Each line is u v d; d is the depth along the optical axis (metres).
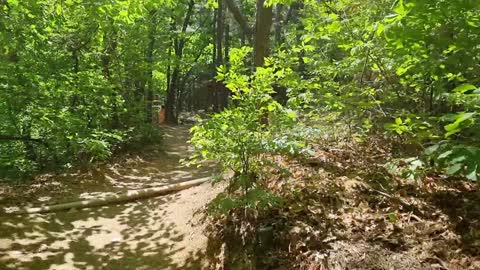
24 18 6.32
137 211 6.65
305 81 5.03
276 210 4.30
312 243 3.66
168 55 14.41
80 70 9.05
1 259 4.66
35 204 6.75
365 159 5.23
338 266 3.28
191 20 23.61
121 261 4.77
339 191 4.45
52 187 7.74
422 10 2.78
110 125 11.02
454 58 3.05
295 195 4.47
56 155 9.10
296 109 5.29
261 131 4.40
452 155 2.40
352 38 4.93
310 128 5.20
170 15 14.74
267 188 4.73
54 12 6.56
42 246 5.14
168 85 23.08
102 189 7.97
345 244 3.53
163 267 4.51
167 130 18.73
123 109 11.02
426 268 3.05
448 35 3.02
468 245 3.23
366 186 4.47
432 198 4.05
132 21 6.15
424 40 2.97
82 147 7.98
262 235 3.89
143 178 9.02
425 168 3.57
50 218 6.16
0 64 6.88
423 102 4.86
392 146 5.39
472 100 2.91
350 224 3.85
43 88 7.57
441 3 2.76
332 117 5.56
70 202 6.85
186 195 7.11
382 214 3.93
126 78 12.10
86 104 8.98
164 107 23.19
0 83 7.09
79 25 8.21
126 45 11.32
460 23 2.94
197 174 9.05
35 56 7.71
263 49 8.73
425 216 3.79
